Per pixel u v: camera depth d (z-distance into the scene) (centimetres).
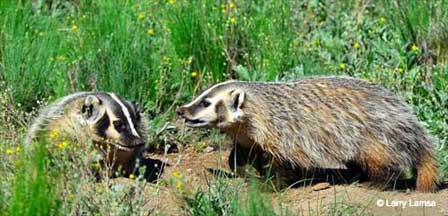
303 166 1248
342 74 1484
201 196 1080
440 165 1294
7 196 967
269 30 1541
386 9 1614
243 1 1597
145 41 1485
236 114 1237
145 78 1445
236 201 1029
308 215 1119
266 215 1004
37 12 1569
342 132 1239
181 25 1515
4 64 1415
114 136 1195
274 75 1470
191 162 1327
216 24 1528
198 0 1545
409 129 1237
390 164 1238
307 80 1270
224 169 1296
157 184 1137
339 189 1213
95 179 1099
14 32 1476
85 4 1606
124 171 1204
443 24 1549
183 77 1462
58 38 1483
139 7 1556
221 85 1257
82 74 1432
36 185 912
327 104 1245
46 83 1416
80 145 1180
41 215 911
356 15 1606
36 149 975
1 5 1516
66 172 1009
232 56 1523
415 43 1560
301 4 1644
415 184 1257
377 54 1513
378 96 1251
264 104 1241
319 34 1566
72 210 966
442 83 1444
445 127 1362
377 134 1235
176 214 1080
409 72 1460
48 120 1216
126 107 1213
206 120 1247
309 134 1242
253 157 1270
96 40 1471
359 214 1113
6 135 1197
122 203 1023
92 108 1205
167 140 1378
